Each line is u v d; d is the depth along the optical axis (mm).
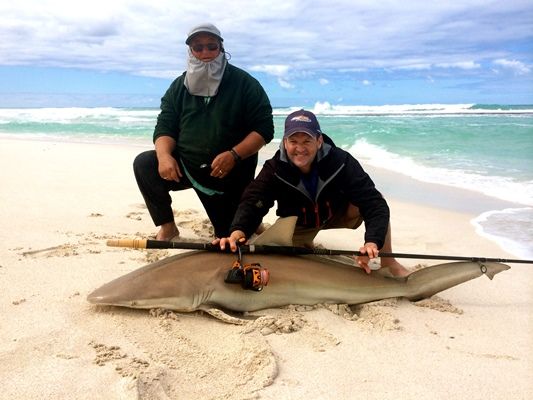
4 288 2012
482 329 1866
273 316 1898
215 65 2471
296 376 1516
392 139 7648
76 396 1341
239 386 1444
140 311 1847
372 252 1976
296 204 2223
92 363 1501
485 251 2732
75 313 1818
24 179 4438
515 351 1701
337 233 3170
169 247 1956
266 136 2564
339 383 1486
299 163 2066
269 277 1947
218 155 2492
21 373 1440
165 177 2520
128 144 7992
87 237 2736
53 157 6074
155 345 1635
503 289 2246
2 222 2961
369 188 2117
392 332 1820
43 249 2496
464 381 1513
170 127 2641
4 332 1668
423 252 2734
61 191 3955
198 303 1858
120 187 4207
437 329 1858
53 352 1558
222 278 1908
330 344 1715
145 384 1403
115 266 2293
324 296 1996
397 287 2072
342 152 2162
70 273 2191
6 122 14445
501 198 3963
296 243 2387
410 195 4129
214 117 2523
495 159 5773
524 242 2871
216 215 2764
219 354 1604
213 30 2430
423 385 1488
